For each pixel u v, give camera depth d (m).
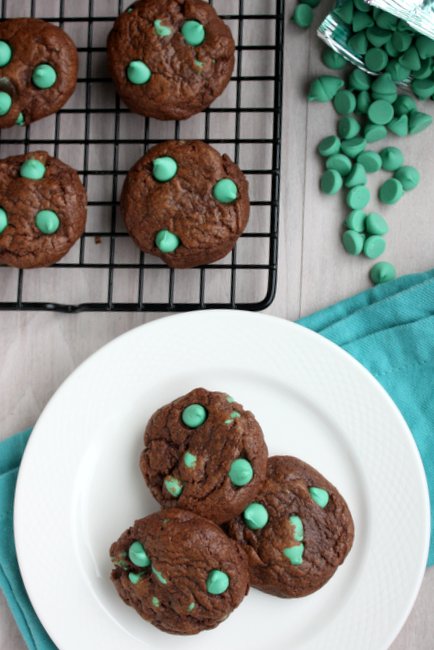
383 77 0.65
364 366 0.66
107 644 0.63
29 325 0.67
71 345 0.67
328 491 0.62
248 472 0.59
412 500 0.63
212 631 0.63
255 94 0.67
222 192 0.62
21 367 0.67
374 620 0.63
